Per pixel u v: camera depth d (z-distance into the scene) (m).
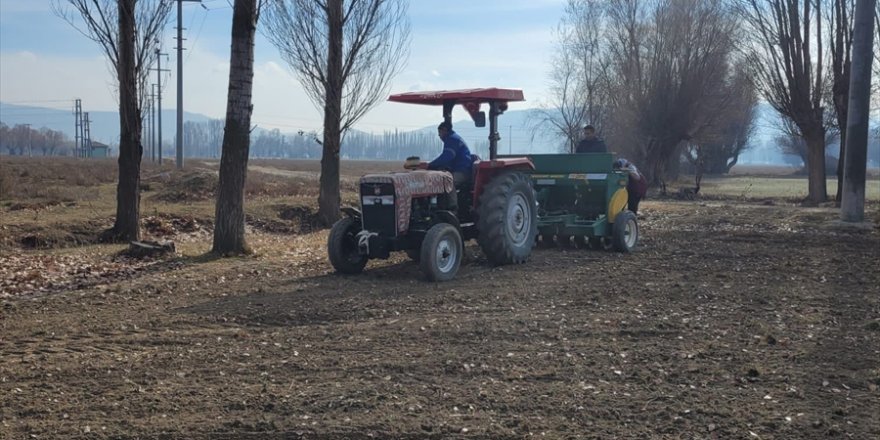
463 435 4.91
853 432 4.95
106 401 5.56
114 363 6.51
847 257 13.00
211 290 9.80
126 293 9.56
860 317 8.23
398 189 10.22
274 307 8.67
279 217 18.64
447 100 11.52
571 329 7.61
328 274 11.00
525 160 12.21
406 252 12.41
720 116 40.97
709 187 46.41
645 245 14.70
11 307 8.75
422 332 7.50
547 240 14.25
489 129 11.77
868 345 7.04
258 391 5.77
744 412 5.29
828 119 29.97
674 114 39.09
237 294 9.50
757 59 30.52
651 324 7.85
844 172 18.55
